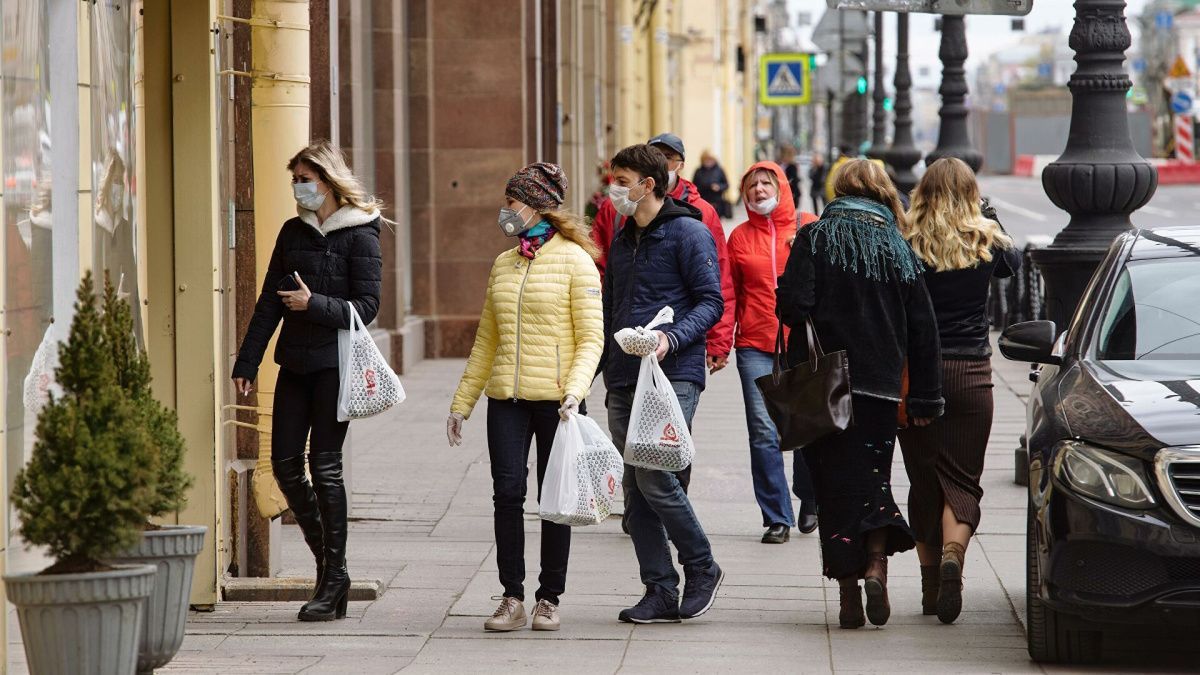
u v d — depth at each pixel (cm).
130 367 1482
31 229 1650
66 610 1370
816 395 1869
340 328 1931
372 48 4447
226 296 2162
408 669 1739
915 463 2000
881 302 1891
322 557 2003
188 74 2022
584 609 2059
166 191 2030
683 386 1942
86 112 1819
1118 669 1766
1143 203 2888
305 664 1753
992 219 2005
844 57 8919
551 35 5722
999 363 5066
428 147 4831
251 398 2230
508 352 1898
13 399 1598
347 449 2731
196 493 2039
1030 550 1772
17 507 1389
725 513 2731
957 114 5350
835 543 1916
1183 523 1636
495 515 1934
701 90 16400
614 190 1939
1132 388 1789
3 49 1565
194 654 1805
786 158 9238
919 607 2075
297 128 2242
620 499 2845
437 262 4872
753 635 1917
